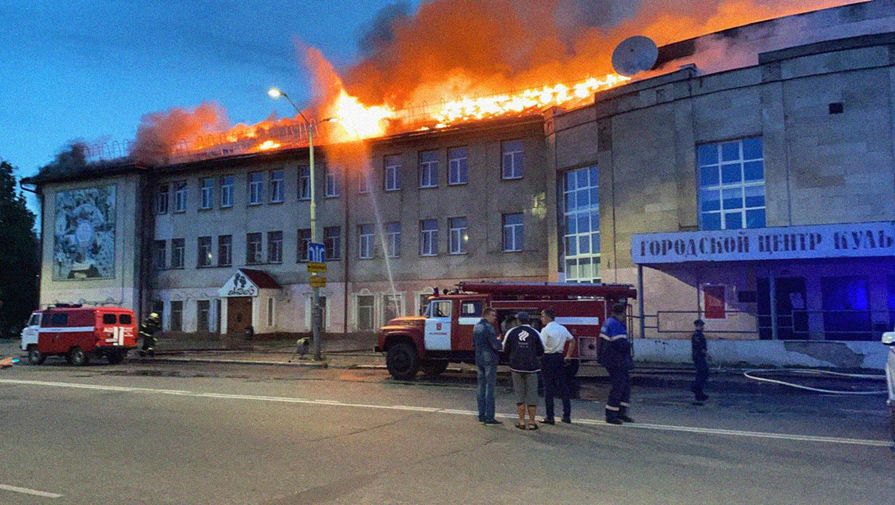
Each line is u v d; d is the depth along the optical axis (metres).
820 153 19.55
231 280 34.69
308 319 34.16
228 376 17.88
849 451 7.78
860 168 19.00
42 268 42.00
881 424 9.73
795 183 19.80
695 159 21.61
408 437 8.72
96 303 39.66
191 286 37.94
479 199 30.38
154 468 7.02
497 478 6.51
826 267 19.84
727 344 18.69
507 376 16.83
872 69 19.11
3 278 49.06
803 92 19.92
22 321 50.06
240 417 10.41
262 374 18.56
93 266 40.09
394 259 32.28
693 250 18.89
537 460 7.32
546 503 5.62
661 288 22.02
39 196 44.03
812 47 19.88
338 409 11.27
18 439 8.70
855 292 19.41
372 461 7.31
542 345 9.58
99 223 40.34
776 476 6.54
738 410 11.22
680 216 21.70
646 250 19.56
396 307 31.95
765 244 18.00
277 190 36.25
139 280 39.00
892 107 18.80
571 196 26.05
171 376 17.91
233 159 36.66
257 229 36.28
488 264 29.80
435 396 13.10
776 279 20.50
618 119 23.58
